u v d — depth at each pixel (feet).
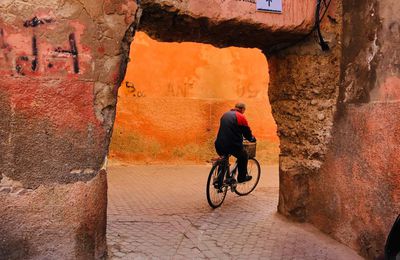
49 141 9.86
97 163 10.39
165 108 31.01
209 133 31.96
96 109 10.34
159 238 13.67
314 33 13.99
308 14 13.55
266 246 12.98
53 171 9.91
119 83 10.73
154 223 15.49
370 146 11.67
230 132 18.78
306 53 14.47
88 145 10.26
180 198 20.18
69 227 10.07
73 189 10.11
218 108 32.14
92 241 10.41
